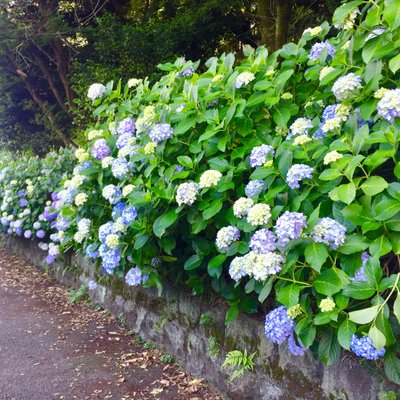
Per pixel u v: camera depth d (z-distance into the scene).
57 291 5.11
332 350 1.87
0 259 6.89
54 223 5.42
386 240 1.76
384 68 2.10
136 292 3.79
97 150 3.40
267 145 2.44
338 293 1.80
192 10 9.19
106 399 2.68
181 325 3.18
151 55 8.98
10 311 4.39
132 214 2.77
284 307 2.00
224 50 9.54
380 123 2.00
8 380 2.92
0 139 12.23
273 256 1.85
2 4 9.96
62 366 3.14
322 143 2.16
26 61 11.10
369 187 1.78
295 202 2.10
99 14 10.75
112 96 3.71
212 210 2.39
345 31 2.45
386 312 1.62
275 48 7.12
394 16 1.78
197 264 2.66
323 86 2.67
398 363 1.72
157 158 2.80
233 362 2.50
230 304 2.72
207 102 2.81
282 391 2.36
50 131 12.11
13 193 6.38
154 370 3.08
